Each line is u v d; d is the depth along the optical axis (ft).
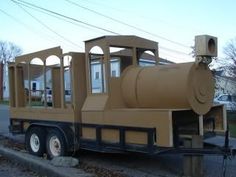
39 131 38.45
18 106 43.75
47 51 38.58
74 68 35.17
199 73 29.68
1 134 54.39
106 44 32.58
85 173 28.55
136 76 32.30
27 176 30.17
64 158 32.12
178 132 29.37
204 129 32.19
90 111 33.83
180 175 30.48
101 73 33.17
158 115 28.30
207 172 31.78
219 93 92.27
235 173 31.58
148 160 36.22
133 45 34.76
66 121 36.14
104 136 32.60
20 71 43.91
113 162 35.32
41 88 41.32
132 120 30.07
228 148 28.09
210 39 29.07
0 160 36.37
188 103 28.89
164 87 29.89
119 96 33.06
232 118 75.15
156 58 36.65
